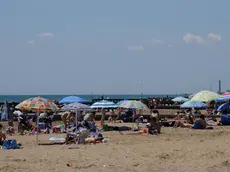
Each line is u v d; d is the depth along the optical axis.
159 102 62.59
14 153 16.03
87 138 19.52
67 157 14.97
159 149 16.53
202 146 17.08
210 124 30.44
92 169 12.95
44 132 26.17
